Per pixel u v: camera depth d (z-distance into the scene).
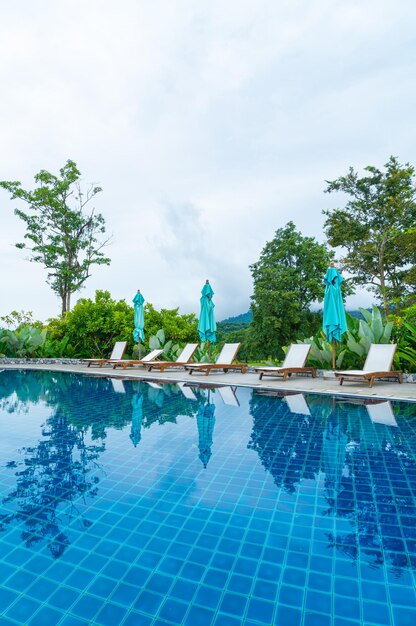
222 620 1.79
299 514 2.78
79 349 19.47
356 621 1.77
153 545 2.42
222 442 4.59
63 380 11.12
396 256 27.50
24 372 13.57
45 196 28.73
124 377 11.45
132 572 2.16
